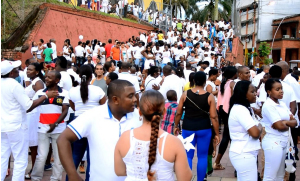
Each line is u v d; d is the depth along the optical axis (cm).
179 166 254
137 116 346
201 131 519
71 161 300
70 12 1747
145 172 252
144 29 2442
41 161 519
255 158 415
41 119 520
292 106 548
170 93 609
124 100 321
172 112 600
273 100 456
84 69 509
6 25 1539
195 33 2498
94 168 324
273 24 4422
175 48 1772
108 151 321
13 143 466
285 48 3997
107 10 2294
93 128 324
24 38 1469
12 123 458
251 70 1319
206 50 1841
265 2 4597
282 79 643
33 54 1391
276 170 452
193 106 524
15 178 467
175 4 3975
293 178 523
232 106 434
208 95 520
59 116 521
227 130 641
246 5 4897
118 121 330
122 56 1597
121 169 270
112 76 611
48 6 1630
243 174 412
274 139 450
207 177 609
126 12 2472
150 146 249
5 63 446
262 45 3788
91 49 1558
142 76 1403
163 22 2614
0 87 425
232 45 2702
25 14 1616
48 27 1584
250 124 404
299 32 4041
